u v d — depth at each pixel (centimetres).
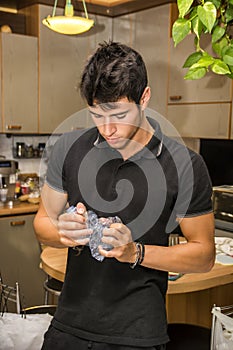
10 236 320
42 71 355
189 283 174
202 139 359
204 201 112
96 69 97
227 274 183
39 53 352
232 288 242
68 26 248
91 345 112
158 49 357
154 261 107
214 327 146
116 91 95
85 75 99
